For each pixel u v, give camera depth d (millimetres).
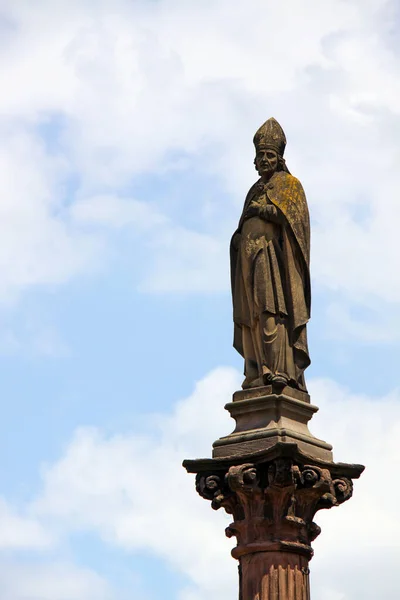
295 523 44281
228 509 45344
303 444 44969
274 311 46375
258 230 47375
